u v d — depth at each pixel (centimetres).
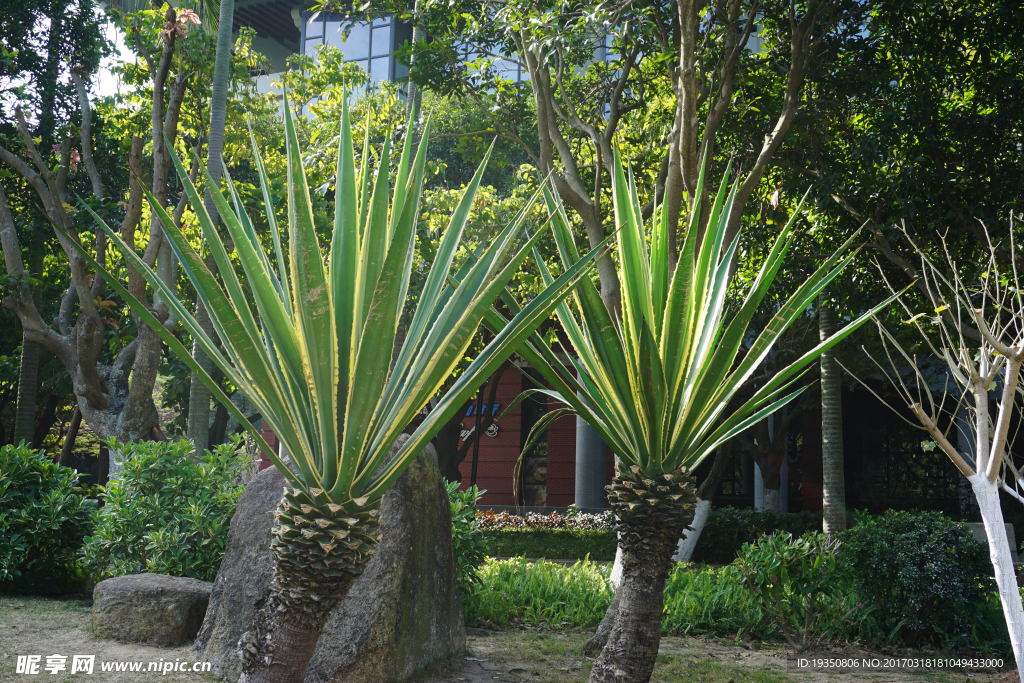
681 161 632
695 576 760
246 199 1270
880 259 938
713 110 747
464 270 341
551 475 2073
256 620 253
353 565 239
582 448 1639
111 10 1360
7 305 1081
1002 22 834
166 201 971
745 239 984
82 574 743
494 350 250
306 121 1612
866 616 648
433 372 237
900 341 1173
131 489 691
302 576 235
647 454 347
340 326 235
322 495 239
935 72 900
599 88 1053
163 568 623
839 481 927
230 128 1551
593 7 780
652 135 1130
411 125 252
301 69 1655
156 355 1028
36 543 715
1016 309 757
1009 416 379
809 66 937
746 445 1585
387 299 219
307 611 237
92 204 1094
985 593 639
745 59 970
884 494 1781
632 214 360
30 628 559
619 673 340
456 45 959
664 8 871
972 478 394
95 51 1416
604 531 1373
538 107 830
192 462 712
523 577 791
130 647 514
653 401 329
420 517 526
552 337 1205
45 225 1450
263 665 237
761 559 648
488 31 916
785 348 1340
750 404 347
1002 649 607
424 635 516
